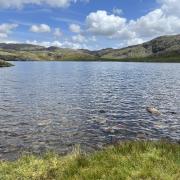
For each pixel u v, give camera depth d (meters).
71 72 124.75
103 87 60.53
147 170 10.69
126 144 14.48
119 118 29.69
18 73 109.31
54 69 154.75
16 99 42.00
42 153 18.17
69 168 11.63
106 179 10.27
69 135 22.86
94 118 29.50
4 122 27.19
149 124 27.14
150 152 12.80
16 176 11.43
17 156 17.56
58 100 41.44
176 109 35.00
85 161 12.29
